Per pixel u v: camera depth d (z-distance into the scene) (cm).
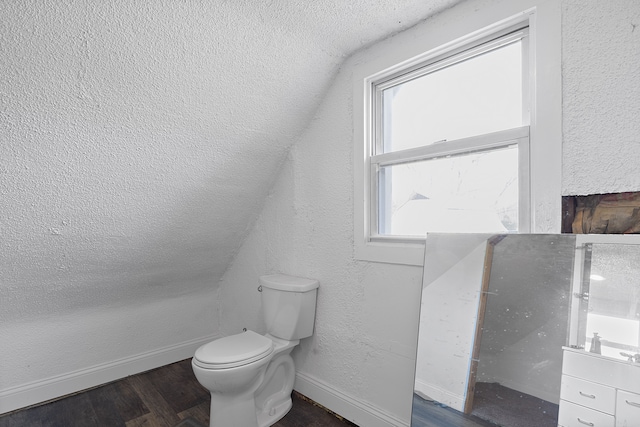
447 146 146
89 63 123
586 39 107
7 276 173
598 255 101
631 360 91
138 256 211
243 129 180
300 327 188
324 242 191
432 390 126
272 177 219
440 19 141
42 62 116
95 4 110
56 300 204
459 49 142
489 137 133
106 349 231
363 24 147
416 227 159
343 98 179
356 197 173
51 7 106
